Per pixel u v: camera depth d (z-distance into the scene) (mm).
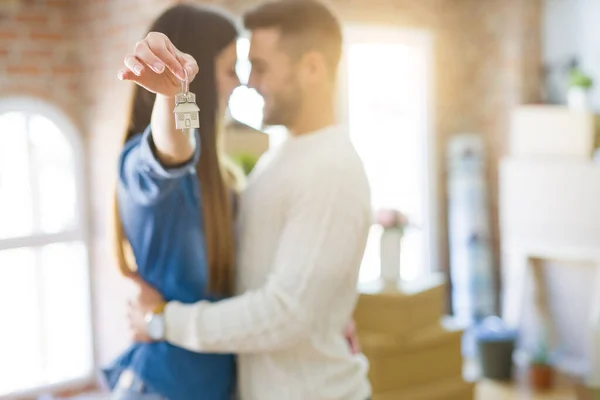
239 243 1452
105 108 4328
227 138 2258
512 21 5203
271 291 1340
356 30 4809
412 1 5145
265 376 1421
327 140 1436
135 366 1396
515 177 4883
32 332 4465
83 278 4613
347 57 4715
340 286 1437
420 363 3447
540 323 4586
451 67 5367
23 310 4434
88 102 4516
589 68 4980
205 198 1355
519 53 5195
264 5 1446
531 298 4844
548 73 5242
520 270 4871
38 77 4402
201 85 1331
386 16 4988
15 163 4371
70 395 4523
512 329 4648
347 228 1374
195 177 1338
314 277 1346
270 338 1339
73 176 4555
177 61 1106
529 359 4449
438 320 3604
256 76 1438
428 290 3521
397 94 5090
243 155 2291
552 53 5215
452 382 3559
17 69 4324
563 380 4469
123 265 1444
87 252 4613
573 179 4629
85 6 4441
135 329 1397
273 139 2381
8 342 4387
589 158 4668
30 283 4445
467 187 5215
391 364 3342
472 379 4562
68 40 4496
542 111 4832
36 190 4445
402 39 5105
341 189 1379
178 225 1354
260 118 1458
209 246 1380
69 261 4574
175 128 1166
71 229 4570
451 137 5391
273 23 1424
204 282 1403
